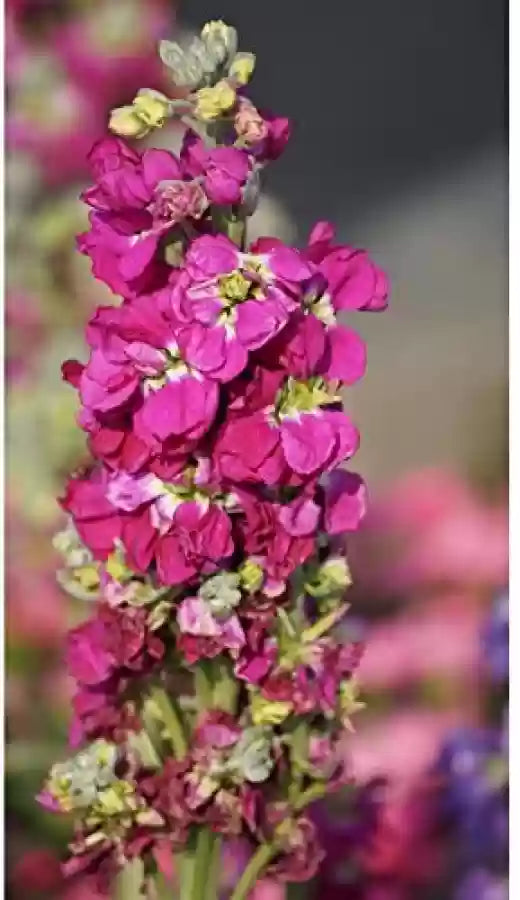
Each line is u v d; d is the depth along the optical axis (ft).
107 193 1.82
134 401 1.81
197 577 1.82
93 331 1.82
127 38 2.89
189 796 1.86
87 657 1.91
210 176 1.80
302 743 1.90
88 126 2.89
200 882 1.90
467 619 3.10
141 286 1.82
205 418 1.77
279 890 2.32
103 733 1.93
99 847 1.91
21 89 2.88
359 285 1.88
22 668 2.77
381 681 2.96
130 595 1.84
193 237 1.83
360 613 3.14
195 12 3.08
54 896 2.66
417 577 3.18
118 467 1.82
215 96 1.83
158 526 1.81
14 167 2.85
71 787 1.87
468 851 2.66
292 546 1.82
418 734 2.90
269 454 1.79
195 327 1.77
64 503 1.89
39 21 2.88
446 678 2.95
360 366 1.86
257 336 1.76
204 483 1.80
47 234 2.83
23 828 2.68
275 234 2.79
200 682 1.88
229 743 1.85
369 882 2.48
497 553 3.17
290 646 1.87
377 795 2.35
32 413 2.80
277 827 1.90
